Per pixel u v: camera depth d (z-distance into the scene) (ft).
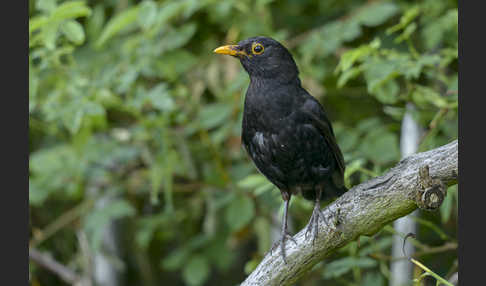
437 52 32.96
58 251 43.60
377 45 26.91
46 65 29.07
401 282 31.24
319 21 37.04
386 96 29.53
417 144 30.50
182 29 33.73
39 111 36.70
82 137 33.50
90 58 35.35
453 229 35.65
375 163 30.63
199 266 36.99
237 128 33.14
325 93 35.29
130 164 39.01
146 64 31.76
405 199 20.92
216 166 36.06
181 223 40.78
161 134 33.47
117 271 40.73
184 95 34.04
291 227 36.96
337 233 22.52
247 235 39.86
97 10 36.01
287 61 27.07
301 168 26.84
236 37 34.94
